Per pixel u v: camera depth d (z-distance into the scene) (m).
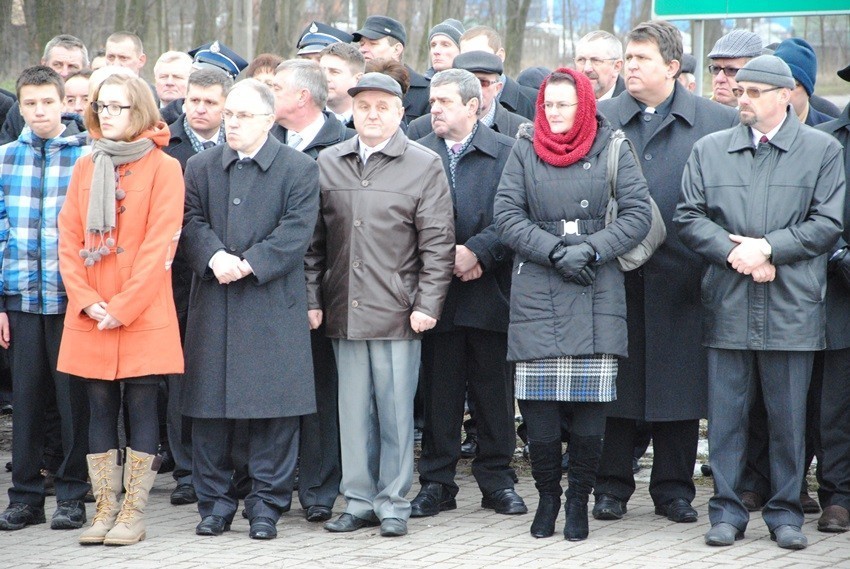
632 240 7.15
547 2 26.05
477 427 8.19
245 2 23.14
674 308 7.76
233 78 9.59
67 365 7.23
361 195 7.47
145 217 7.26
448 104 7.92
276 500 7.48
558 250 7.11
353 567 6.70
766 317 7.15
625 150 7.29
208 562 6.81
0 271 7.71
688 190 7.41
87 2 23.45
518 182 7.43
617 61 9.37
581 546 7.15
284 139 8.23
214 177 7.50
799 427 7.25
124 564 6.76
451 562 6.79
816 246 7.04
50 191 7.70
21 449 7.69
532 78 11.07
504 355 8.09
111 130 7.22
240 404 7.31
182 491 8.35
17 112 10.05
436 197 7.51
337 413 7.99
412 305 7.48
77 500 7.72
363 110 7.46
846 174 7.68
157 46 24.31
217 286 7.43
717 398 7.37
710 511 7.39
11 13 22.70
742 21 18.16
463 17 25.48
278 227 7.32
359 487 7.61
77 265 7.24
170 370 7.23
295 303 7.46
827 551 7.07
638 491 8.76
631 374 7.80
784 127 7.24
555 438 7.38
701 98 8.05
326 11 25.19
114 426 7.39
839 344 7.60
